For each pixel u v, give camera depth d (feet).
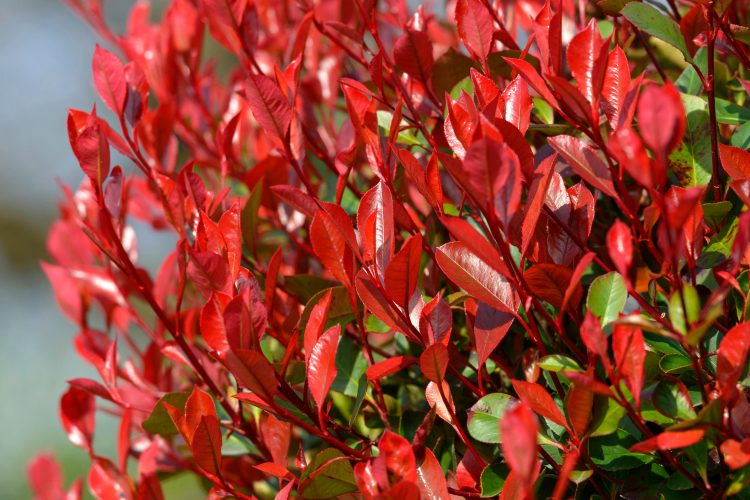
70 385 4.09
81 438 4.21
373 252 3.61
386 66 4.13
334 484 3.67
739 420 3.38
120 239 3.88
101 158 3.76
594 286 3.54
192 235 4.21
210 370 4.23
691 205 3.17
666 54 4.28
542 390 3.50
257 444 4.00
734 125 4.01
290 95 3.96
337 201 3.92
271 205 4.38
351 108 3.82
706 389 3.59
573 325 3.85
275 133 3.88
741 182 3.50
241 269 3.73
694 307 3.28
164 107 4.46
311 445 4.39
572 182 4.03
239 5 4.14
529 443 3.05
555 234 3.67
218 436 3.64
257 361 3.51
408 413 3.93
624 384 3.51
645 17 3.76
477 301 3.75
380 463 3.34
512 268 3.51
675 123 3.15
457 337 3.98
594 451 3.61
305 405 3.67
